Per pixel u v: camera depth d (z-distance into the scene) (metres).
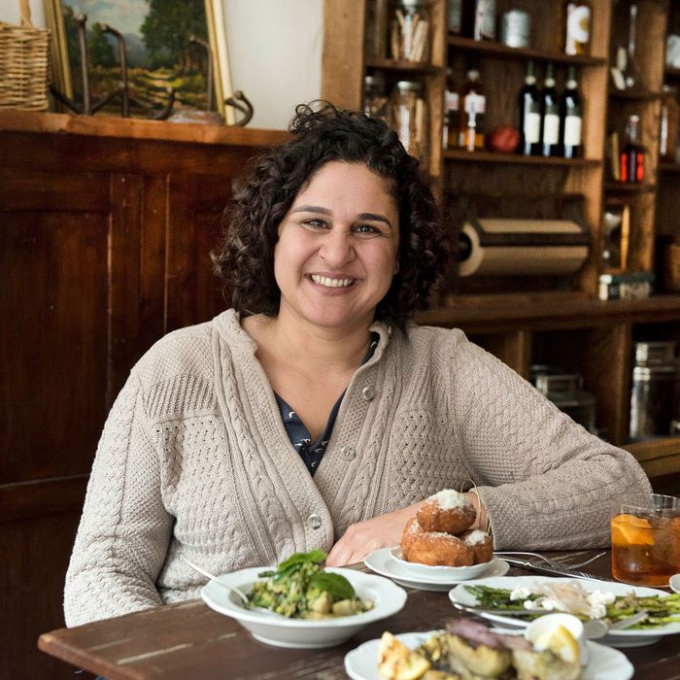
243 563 1.63
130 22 2.97
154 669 1.06
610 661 1.07
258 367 1.69
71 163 2.50
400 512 1.60
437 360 1.83
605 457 1.73
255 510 1.62
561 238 3.85
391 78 3.57
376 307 1.83
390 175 1.69
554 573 1.42
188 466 1.65
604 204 4.03
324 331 1.70
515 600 1.23
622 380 3.93
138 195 2.61
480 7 3.63
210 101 3.11
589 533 1.61
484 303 3.67
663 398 4.05
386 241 1.68
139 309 2.64
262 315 1.79
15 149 2.41
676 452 2.21
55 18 2.82
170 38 3.05
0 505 2.46
